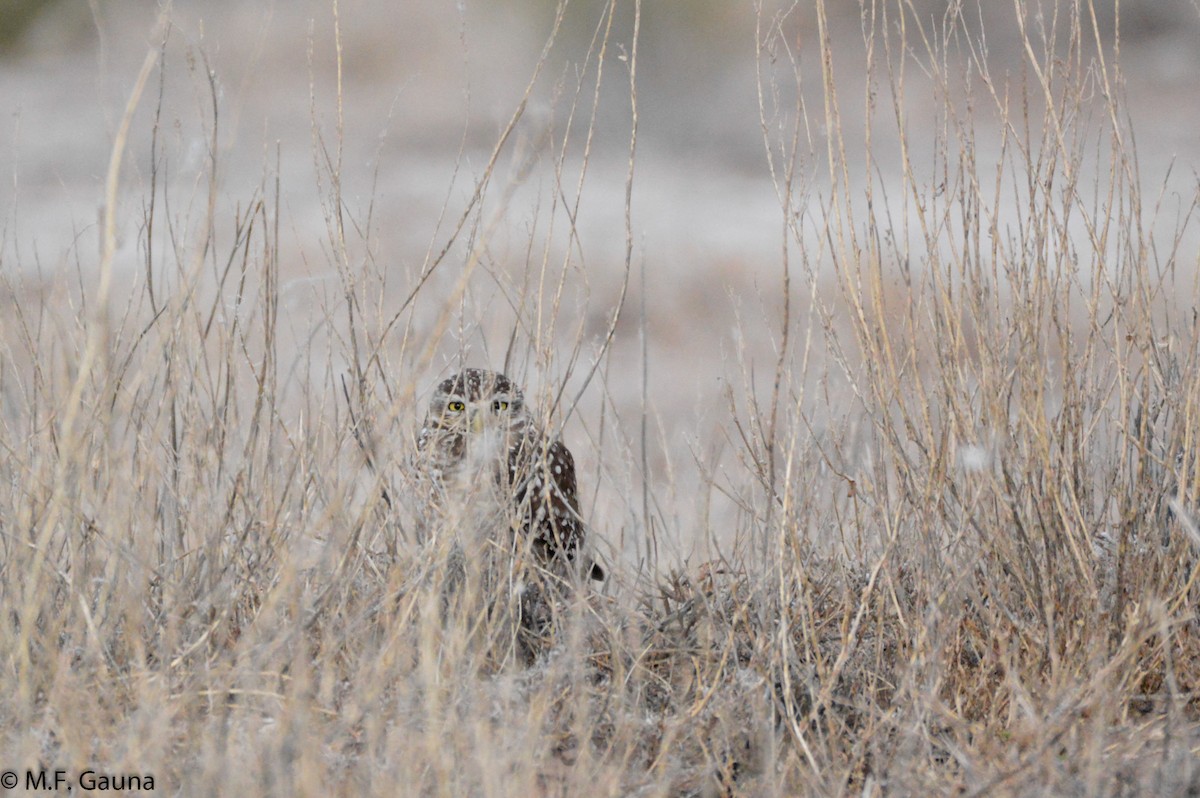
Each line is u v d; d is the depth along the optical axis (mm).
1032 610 10562
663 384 27766
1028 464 10812
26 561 9664
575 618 9703
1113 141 11250
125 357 11453
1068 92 11367
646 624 11016
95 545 10281
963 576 10203
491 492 10914
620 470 11672
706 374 28000
